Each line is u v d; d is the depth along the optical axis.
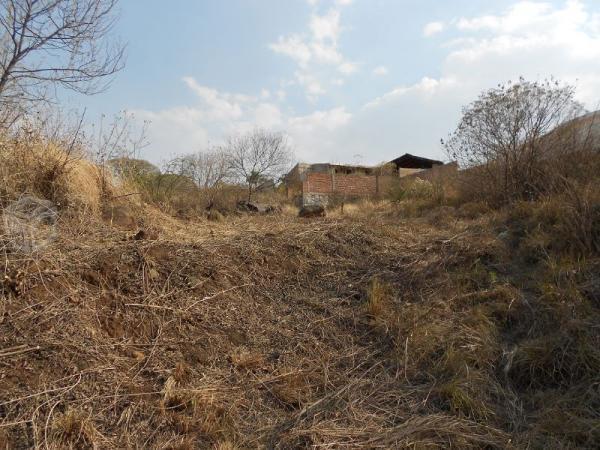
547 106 7.81
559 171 6.86
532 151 7.55
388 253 5.70
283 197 17.55
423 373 3.56
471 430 2.96
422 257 5.45
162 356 3.24
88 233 4.57
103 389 2.79
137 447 2.51
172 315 3.62
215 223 7.10
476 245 5.42
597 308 3.85
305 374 3.46
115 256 3.92
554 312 3.87
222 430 2.77
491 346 3.71
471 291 4.59
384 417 3.09
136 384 2.91
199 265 4.36
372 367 3.63
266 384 3.30
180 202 9.88
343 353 3.81
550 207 5.67
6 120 4.99
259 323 4.00
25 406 2.49
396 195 12.64
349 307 4.51
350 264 5.34
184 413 2.84
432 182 11.77
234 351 3.57
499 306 4.15
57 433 2.40
